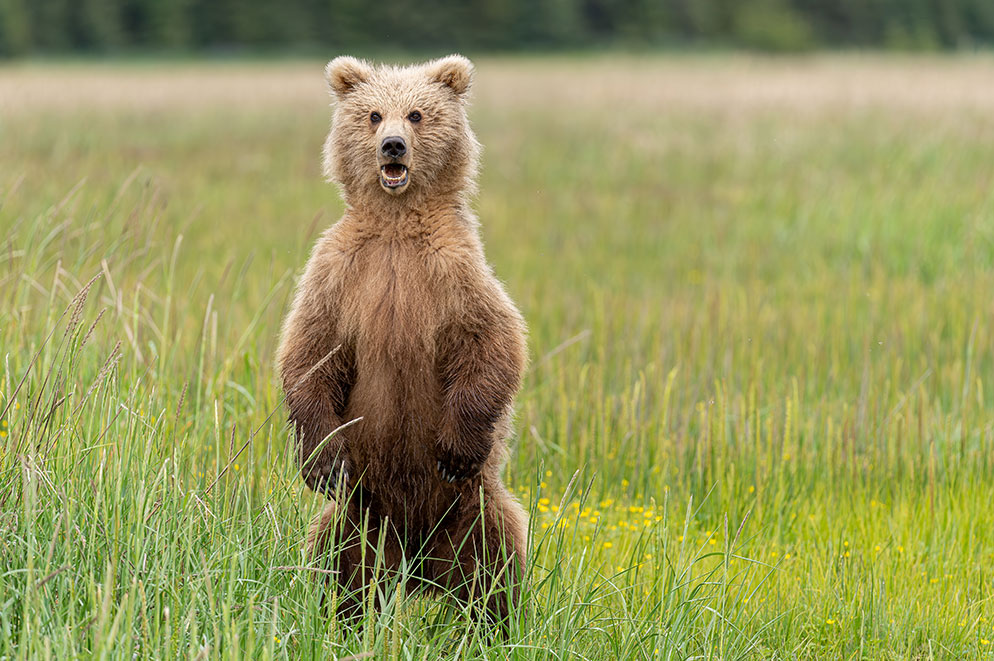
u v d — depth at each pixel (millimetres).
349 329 8102
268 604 7293
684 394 12898
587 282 19500
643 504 11352
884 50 138000
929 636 9102
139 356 10406
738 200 28812
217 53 118062
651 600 8656
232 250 18578
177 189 27281
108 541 7047
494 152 38688
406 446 8320
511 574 8070
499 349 8031
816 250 22531
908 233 22828
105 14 115875
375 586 7770
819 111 45625
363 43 120938
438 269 8023
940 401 13734
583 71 87562
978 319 14602
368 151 8219
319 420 8023
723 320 16031
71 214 12578
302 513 8492
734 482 11305
